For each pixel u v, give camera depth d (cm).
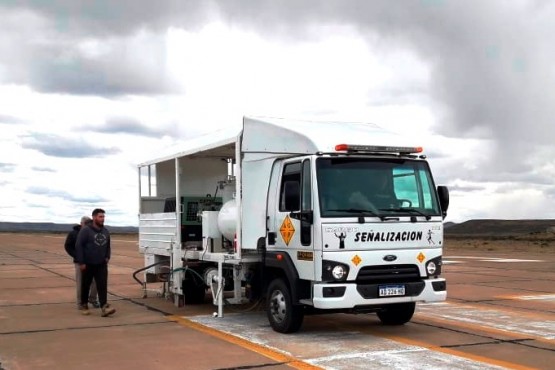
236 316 1118
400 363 735
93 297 1266
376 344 852
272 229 938
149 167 1445
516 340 882
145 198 1446
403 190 891
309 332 948
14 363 769
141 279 1914
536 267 2391
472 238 9000
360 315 1123
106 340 908
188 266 1225
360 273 841
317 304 823
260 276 1008
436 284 882
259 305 1086
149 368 731
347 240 836
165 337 922
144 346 858
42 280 1919
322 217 828
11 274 2144
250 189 996
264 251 960
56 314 1180
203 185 1389
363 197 860
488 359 757
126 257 3228
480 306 1259
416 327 995
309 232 846
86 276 1159
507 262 2719
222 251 1135
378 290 838
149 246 1393
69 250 1255
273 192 940
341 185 854
